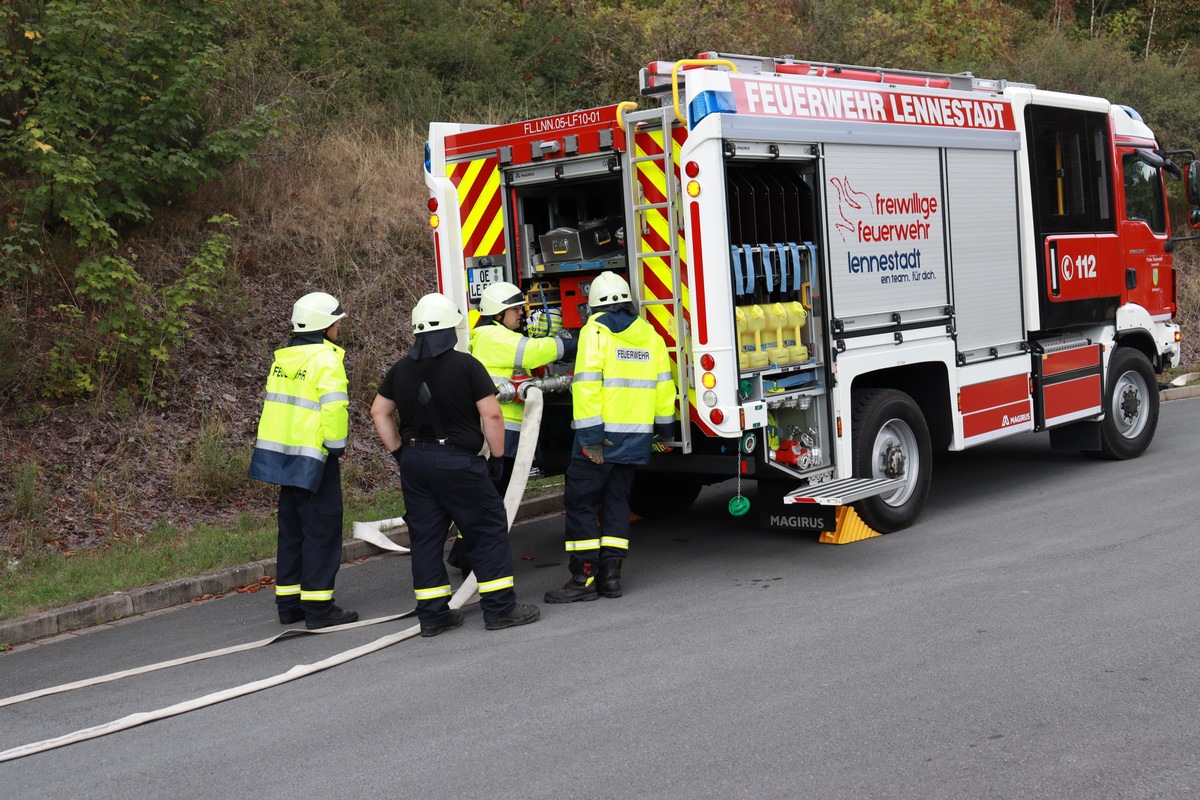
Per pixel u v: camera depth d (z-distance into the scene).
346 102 14.62
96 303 10.05
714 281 6.30
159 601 7.00
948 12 22.06
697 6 15.59
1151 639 5.05
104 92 10.52
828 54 17.31
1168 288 10.34
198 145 11.45
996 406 8.32
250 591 7.31
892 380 8.16
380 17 16.77
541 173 7.18
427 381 5.93
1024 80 20.38
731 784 3.84
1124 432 9.71
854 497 6.68
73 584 7.02
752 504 9.04
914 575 6.44
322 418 6.16
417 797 3.92
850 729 4.25
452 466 5.88
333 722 4.73
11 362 9.24
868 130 7.23
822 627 5.55
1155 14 26.58
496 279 7.49
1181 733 4.04
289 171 12.74
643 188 6.72
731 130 6.34
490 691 4.98
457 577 7.36
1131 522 7.35
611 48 16.55
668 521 8.59
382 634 6.13
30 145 9.30
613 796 3.81
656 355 6.44
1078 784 3.69
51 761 4.54
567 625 5.98
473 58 16.56
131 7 10.60
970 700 4.46
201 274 10.24
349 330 11.16
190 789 4.14
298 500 6.35
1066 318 8.93
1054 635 5.19
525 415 6.75
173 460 9.17
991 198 8.28
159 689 5.40
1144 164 10.09
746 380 6.56
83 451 8.98
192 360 10.18
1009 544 7.04
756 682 4.83
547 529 8.57
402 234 12.62
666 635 5.64
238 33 14.45
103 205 10.45
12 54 10.07
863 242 7.23
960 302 8.00
